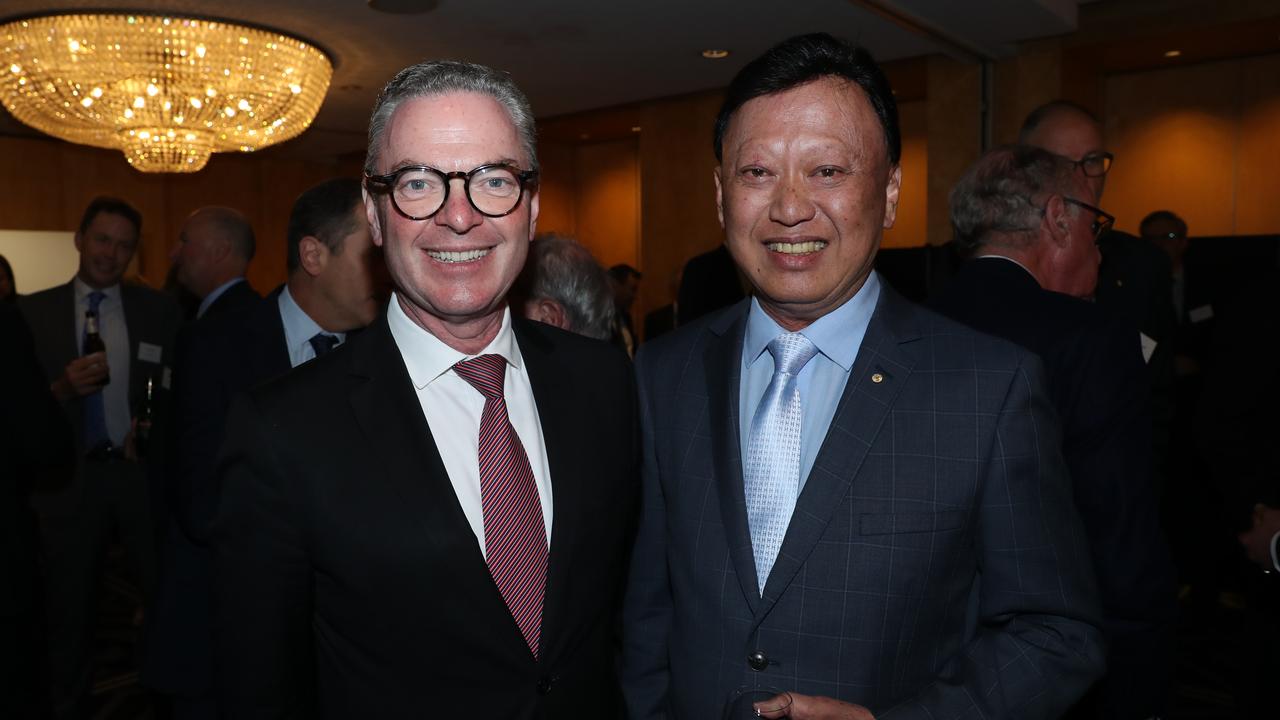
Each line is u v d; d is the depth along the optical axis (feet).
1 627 7.10
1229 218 18.94
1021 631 3.65
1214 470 6.91
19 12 14.61
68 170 25.82
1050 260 5.56
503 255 3.86
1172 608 4.77
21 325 7.50
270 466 3.69
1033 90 18.33
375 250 6.53
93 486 11.38
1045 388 3.77
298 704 3.88
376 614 3.72
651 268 24.40
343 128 25.76
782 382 3.96
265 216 30.58
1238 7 16.20
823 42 3.72
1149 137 19.83
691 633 3.92
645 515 4.37
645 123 24.11
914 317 4.02
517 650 3.76
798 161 3.64
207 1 14.57
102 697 10.80
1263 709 6.63
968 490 3.62
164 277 27.78
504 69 20.01
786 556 3.66
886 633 3.59
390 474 3.76
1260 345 6.61
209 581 6.46
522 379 4.33
